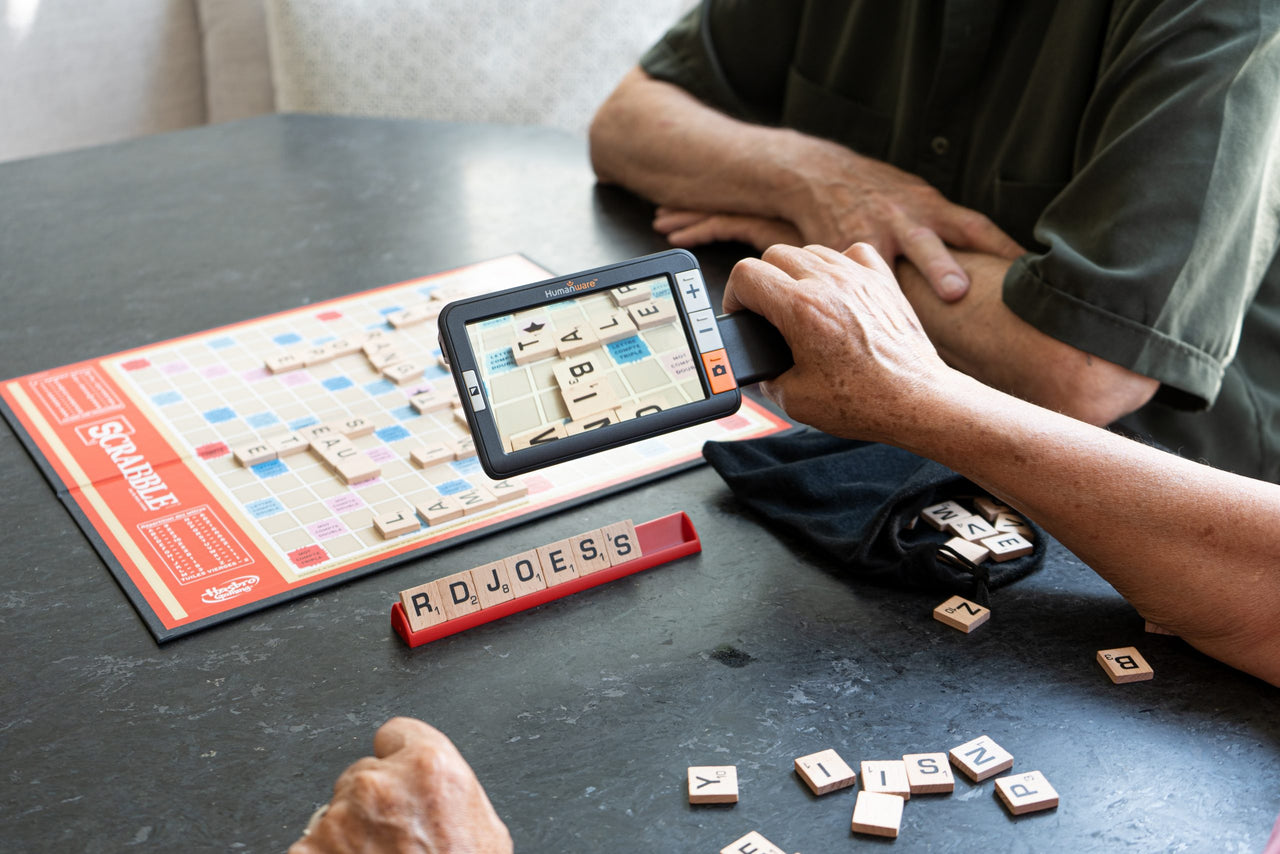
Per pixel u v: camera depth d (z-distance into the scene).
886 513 0.84
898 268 1.28
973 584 0.83
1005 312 1.15
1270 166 1.09
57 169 1.69
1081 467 0.78
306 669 0.76
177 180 1.65
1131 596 0.79
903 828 0.64
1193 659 0.78
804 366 0.84
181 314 1.26
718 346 0.84
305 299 1.29
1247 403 1.31
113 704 0.73
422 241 1.44
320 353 1.16
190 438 1.03
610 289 0.83
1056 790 0.67
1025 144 1.31
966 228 1.26
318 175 1.66
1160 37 1.09
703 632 0.80
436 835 0.56
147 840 0.64
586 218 1.53
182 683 0.75
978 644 0.79
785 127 1.64
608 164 1.61
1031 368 1.11
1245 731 0.71
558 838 0.64
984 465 0.81
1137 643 0.79
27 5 2.63
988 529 0.89
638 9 2.41
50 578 0.85
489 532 0.90
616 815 0.65
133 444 1.02
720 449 0.97
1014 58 1.33
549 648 0.79
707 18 1.64
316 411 1.07
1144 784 0.67
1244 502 0.75
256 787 0.67
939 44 1.40
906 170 1.47
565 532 0.91
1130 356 1.06
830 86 1.56
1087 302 1.06
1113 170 1.09
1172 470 0.77
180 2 2.84
